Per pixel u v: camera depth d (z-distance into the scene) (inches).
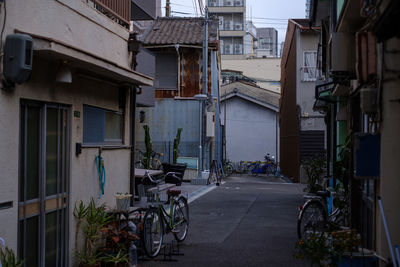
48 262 232.1
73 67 251.6
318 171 585.0
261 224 427.5
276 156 1533.0
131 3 377.7
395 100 215.2
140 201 432.1
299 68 1066.7
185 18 1062.4
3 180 189.6
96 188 286.2
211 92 958.4
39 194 223.0
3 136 189.8
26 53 188.2
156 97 968.9
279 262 291.0
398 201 215.8
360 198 308.5
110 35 304.5
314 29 1001.5
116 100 328.8
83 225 264.2
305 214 337.1
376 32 178.9
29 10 207.8
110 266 261.7
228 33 2411.4
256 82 2018.9
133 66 343.6
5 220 190.7
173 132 877.2
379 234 219.8
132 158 393.4
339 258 216.8
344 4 263.3
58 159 241.6
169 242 350.6
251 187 824.9
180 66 962.1
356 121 328.5
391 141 216.7
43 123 225.3
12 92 195.5
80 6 259.8
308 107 1056.8
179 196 353.1
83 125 273.9
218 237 368.2
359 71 224.4
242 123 1583.4
